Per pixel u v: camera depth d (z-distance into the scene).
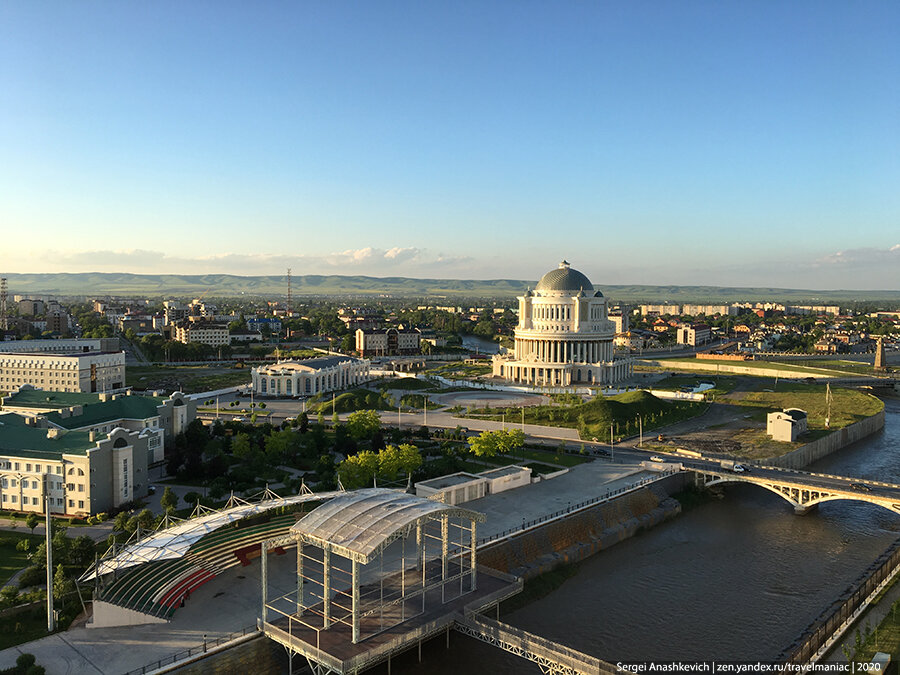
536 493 170.50
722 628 115.31
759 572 137.62
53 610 103.62
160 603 106.44
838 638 106.00
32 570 113.44
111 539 127.00
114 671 91.19
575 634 113.75
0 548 131.25
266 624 99.19
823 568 139.25
